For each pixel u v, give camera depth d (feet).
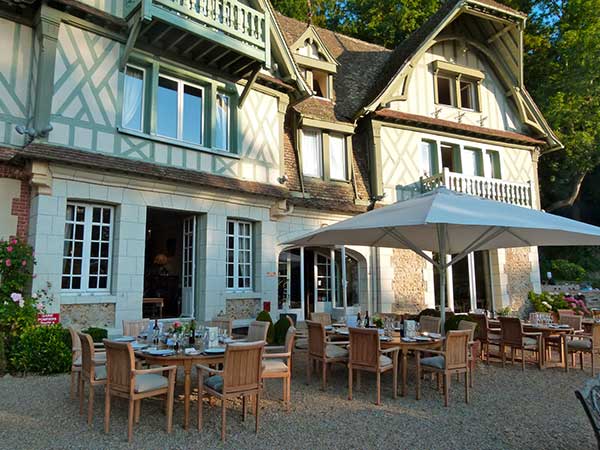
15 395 19.02
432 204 19.52
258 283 34.73
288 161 38.60
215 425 16.10
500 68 51.11
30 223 25.45
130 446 14.01
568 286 62.80
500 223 17.62
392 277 42.32
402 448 14.24
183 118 32.40
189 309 32.55
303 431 15.61
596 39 58.90
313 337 22.07
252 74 33.01
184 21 28.17
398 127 44.88
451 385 22.61
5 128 25.29
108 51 28.30
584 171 69.67
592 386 12.29
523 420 17.15
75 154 25.79
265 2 33.60
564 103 62.44
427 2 66.33
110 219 28.35
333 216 40.09
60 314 25.43
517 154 51.57
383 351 19.30
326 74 43.62
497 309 47.01
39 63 25.62
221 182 31.91
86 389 20.34
